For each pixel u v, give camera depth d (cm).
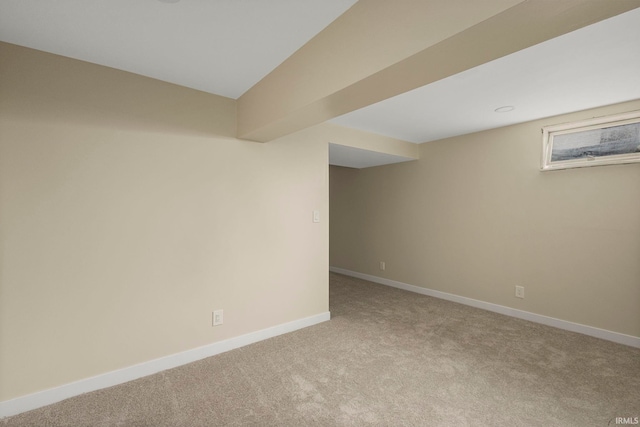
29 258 177
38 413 174
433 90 243
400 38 128
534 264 329
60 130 187
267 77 217
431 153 426
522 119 323
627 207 272
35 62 180
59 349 187
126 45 177
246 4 142
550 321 316
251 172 271
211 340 249
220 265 253
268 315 284
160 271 224
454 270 402
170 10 145
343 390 200
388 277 488
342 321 327
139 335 215
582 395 196
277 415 176
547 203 320
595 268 290
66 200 188
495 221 361
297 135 306
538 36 111
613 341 277
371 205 515
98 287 199
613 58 191
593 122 285
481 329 305
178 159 231
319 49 169
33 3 138
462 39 112
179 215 232
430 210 429
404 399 191
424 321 328
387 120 326
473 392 198
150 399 189
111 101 204
